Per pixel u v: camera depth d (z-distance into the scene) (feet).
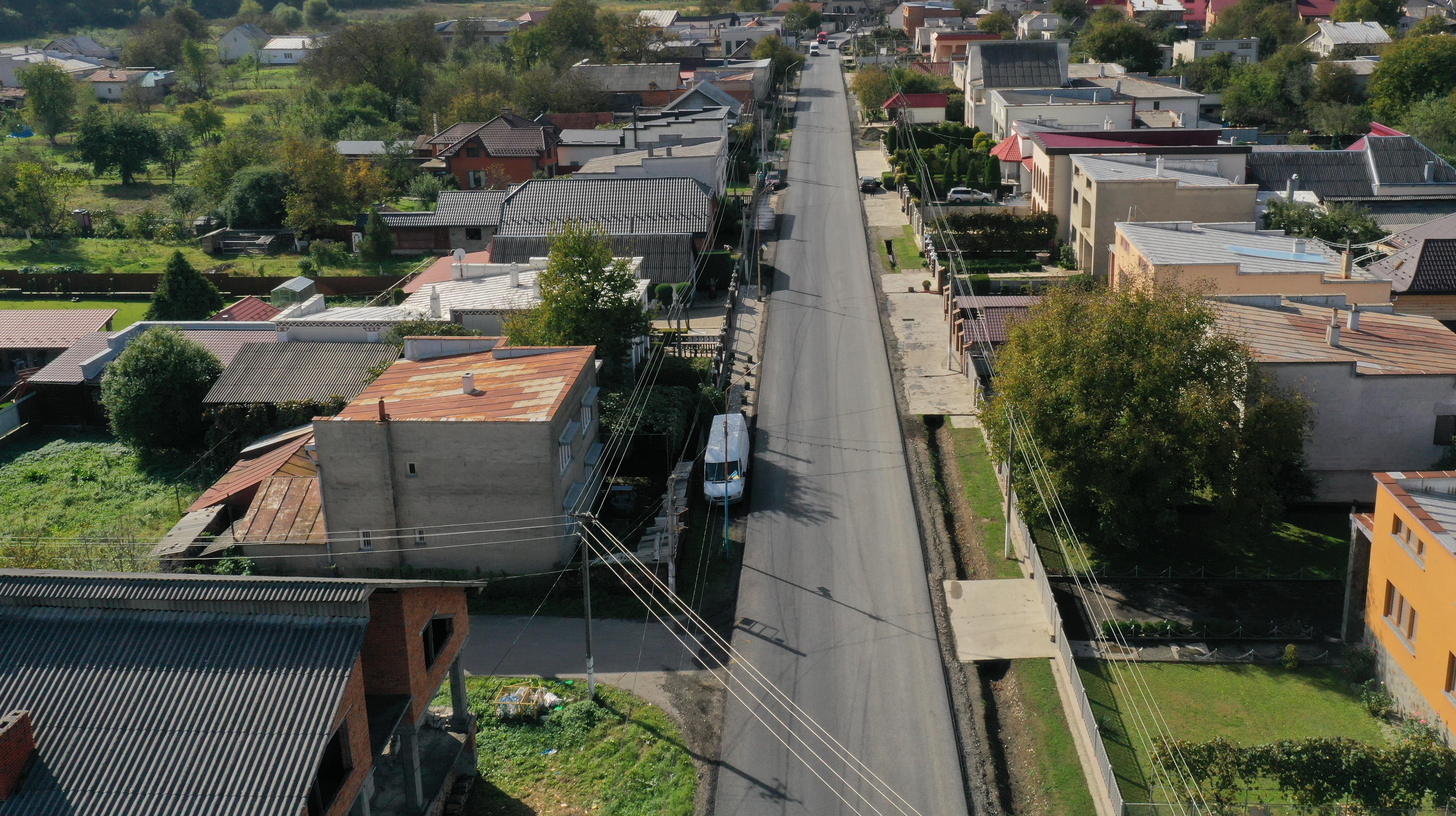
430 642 105.19
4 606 92.02
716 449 182.50
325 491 156.25
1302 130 443.32
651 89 485.15
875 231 319.06
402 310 224.94
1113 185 255.50
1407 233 248.93
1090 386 148.77
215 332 236.22
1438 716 115.14
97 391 222.28
